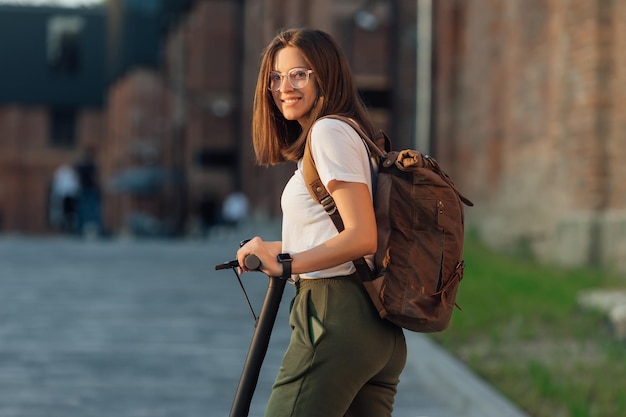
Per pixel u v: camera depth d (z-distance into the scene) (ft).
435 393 31.50
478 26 92.99
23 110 254.27
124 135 209.46
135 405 29.25
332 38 14.23
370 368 13.48
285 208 13.98
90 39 253.44
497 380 32.14
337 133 13.44
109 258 79.71
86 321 45.11
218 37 168.14
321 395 13.28
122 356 36.91
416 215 13.33
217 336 41.60
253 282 62.64
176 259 79.66
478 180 92.63
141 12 203.92
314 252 13.19
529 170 77.00
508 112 82.89
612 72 63.82
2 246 93.15
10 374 33.40
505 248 79.97
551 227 71.67
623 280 56.29
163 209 194.39
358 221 13.16
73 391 30.96
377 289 13.41
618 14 63.31
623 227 61.46
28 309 48.67
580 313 44.78
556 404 28.81
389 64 108.68
